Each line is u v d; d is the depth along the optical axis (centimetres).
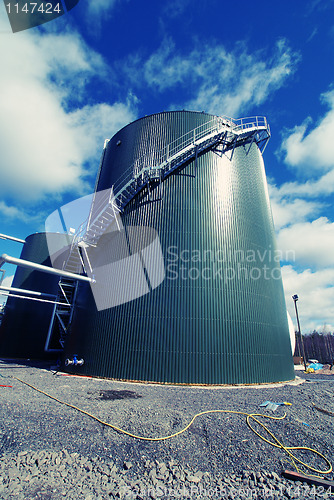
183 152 1781
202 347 1414
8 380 1362
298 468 532
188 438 643
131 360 1426
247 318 1572
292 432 699
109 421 739
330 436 683
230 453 579
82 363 1598
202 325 1458
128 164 2041
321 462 554
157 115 2122
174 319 1468
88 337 1659
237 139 2125
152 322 1478
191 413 822
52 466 493
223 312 1513
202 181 1828
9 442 584
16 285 3300
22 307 3095
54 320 2889
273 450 602
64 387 1198
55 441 604
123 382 1359
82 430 675
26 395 1020
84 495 416
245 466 530
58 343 2825
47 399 968
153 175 1848
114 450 576
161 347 1417
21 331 2969
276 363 1622
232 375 1398
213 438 648
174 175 1833
